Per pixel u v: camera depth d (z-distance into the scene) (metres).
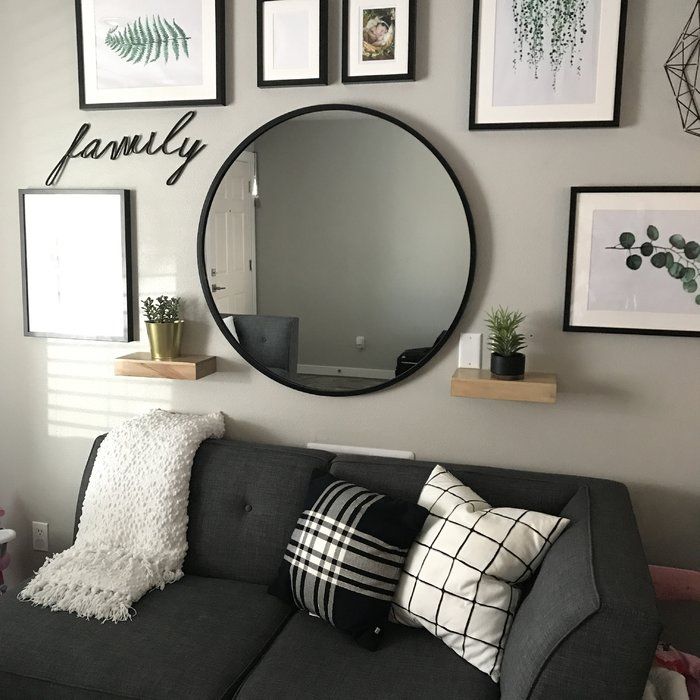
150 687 1.76
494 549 1.87
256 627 2.01
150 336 2.56
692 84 2.13
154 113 2.59
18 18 2.67
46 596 2.06
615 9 2.13
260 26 2.40
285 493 2.29
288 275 2.51
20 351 2.86
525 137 2.27
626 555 1.70
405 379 2.45
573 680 1.51
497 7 2.21
